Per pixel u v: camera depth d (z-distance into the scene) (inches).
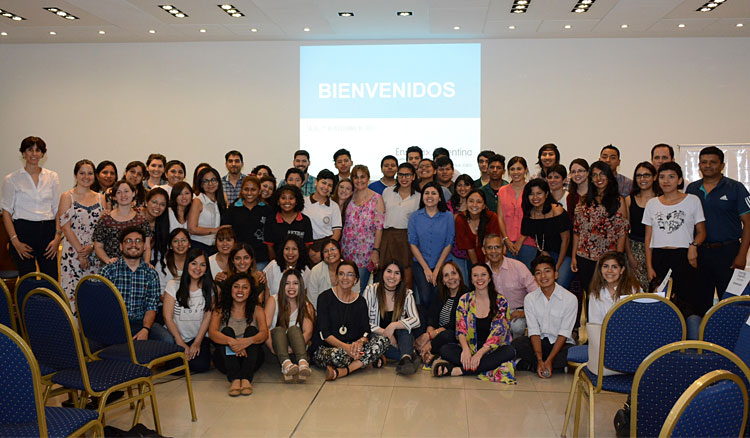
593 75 333.1
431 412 137.9
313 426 129.1
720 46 326.3
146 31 322.0
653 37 328.8
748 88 325.7
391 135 343.3
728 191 173.0
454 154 340.8
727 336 105.0
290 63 345.7
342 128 345.1
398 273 177.2
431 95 341.1
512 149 338.3
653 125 331.0
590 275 186.1
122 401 114.0
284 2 268.8
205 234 196.5
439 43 339.9
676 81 329.1
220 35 331.0
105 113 351.9
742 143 326.6
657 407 81.4
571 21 297.3
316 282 188.2
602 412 137.6
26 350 78.3
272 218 199.0
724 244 173.5
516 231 207.0
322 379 164.1
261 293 169.9
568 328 164.9
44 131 354.0
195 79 349.1
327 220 207.9
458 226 201.2
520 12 281.9
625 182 226.8
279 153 347.6
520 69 336.8
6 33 326.6
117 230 177.3
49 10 283.7
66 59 351.6
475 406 142.0
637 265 189.0
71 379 108.3
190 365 166.4
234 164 247.9
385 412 137.9
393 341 177.2
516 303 185.5
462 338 166.7
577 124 334.3
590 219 185.5
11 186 207.2
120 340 123.4
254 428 127.8
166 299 164.6
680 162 329.1
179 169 220.5
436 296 185.0
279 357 164.1
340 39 342.6
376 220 209.8
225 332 160.1
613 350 107.5
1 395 80.1
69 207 200.8
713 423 60.6
